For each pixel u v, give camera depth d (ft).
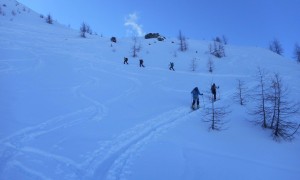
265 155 37.11
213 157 34.68
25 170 27.27
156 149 35.94
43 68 82.69
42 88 60.64
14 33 152.87
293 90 81.15
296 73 123.13
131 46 177.88
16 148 31.63
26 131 36.47
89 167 29.55
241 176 30.37
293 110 57.21
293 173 32.37
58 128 39.17
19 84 60.54
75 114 46.34
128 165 31.04
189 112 55.31
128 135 39.83
